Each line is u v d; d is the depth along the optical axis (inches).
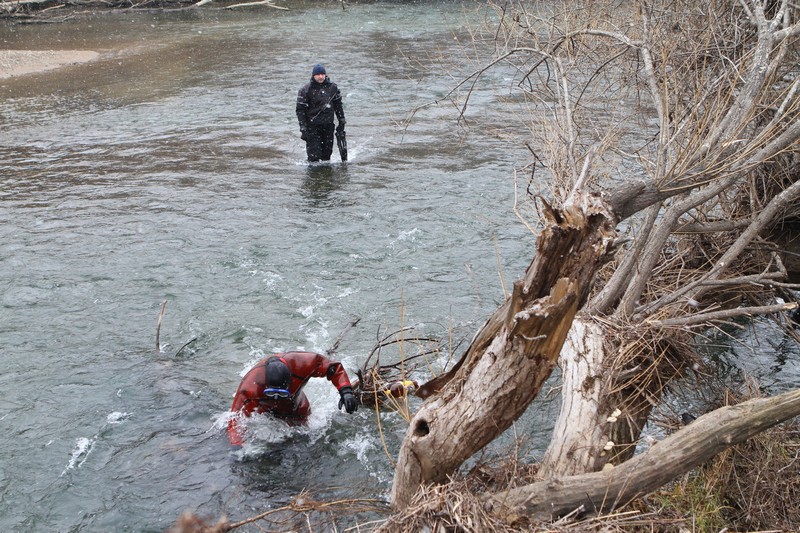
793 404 150.8
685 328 213.3
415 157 506.0
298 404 227.5
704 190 216.7
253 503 196.5
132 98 685.9
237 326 292.8
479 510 146.3
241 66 810.2
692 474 185.0
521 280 147.1
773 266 274.2
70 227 393.4
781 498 175.2
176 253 359.6
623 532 147.6
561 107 264.4
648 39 248.1
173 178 472.4
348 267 343.0
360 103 647.1
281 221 398.6
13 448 220.2
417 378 249.0
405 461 160.6
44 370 262.8
